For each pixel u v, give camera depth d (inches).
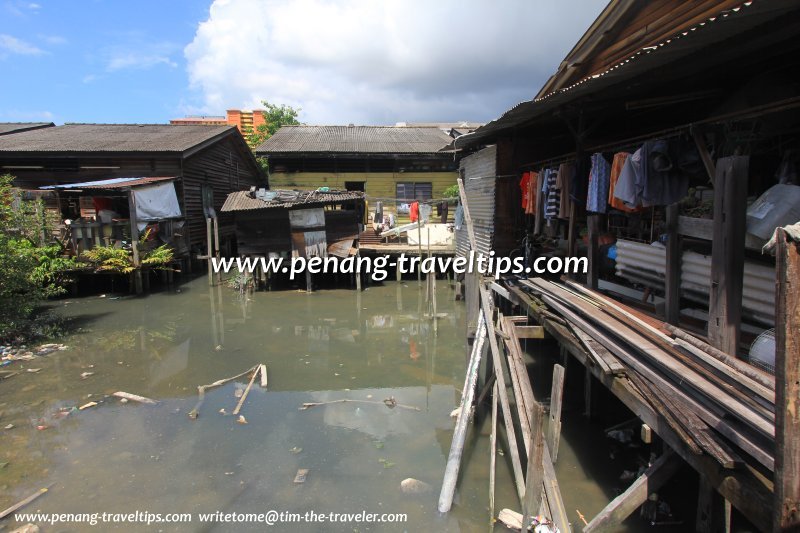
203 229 714.2
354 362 319.3
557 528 124.9
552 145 350.3
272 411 243.1
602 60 303.7
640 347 144.0
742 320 139.9
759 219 128.3
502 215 354.9
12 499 173.3
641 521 154.6
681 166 181.2
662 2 239.1
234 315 445.1
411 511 165.8
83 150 601.0
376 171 711.7
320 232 556.1
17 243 428.1
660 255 179.3
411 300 502.9
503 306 322.3
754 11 108.0
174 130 749.9
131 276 529.7
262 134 1062.4
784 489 74.4
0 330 352.2
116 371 302.4
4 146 614.9
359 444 210.1
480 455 200.4
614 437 205.9
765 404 103.0
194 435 218.5
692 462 105.9
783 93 157.9
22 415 240.1
